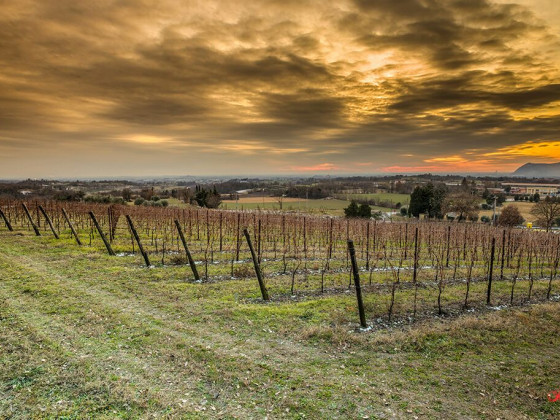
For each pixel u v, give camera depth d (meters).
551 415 4.66
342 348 6.48
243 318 7.73
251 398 4.87
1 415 4.30
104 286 9.71
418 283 11.12
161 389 5.00
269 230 22.47
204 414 4.49
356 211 47.94
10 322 7.01
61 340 6.35
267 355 6.13
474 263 15.95
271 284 10.48
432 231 20.30
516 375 5.65
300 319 7.80
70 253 13.66
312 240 20.75
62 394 4.78
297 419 4.44
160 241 17.64
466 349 6.55
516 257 17.95
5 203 27.03
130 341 6.45
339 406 4.72
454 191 67.81
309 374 5.54
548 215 44.62
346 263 14.12
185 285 10.02
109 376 5.25
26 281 9.80
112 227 17.88
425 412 4.64
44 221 23.48
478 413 4.66
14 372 5.23
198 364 5.71
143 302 8.59
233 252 15.12
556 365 6.02
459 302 9.33
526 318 8.09
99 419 4.30
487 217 53.78
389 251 18.11
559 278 13.10
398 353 6.34
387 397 4.96
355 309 8.45
